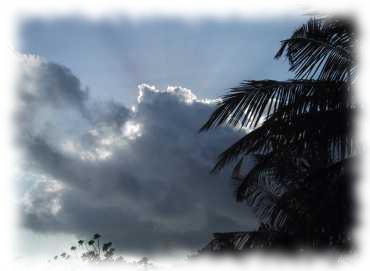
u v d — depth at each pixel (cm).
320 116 684
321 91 698
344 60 711
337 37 702
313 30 718
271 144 730
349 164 656
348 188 655
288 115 701
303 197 685
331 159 778
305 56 716
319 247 694
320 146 692
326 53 714
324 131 676
